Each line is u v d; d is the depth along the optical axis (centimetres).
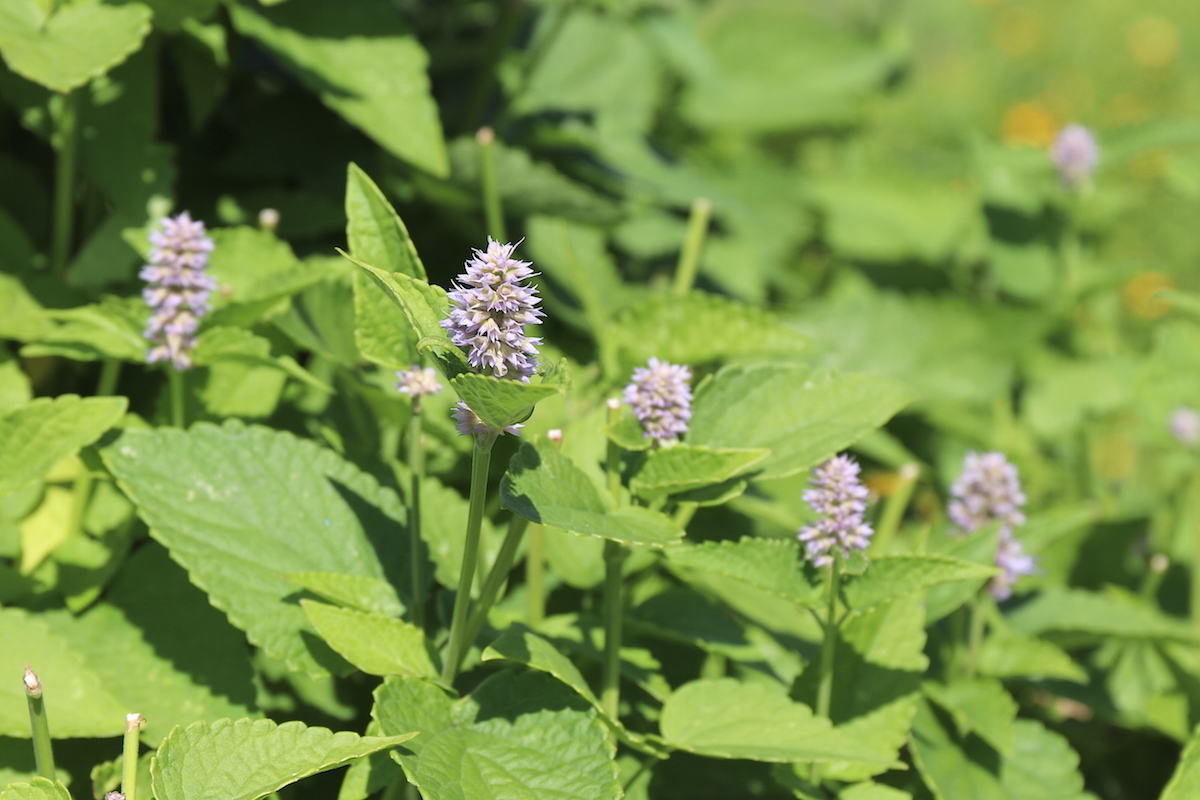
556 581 129
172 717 117
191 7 127
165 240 117
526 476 110
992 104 431
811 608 116
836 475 115
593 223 142
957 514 126
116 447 116
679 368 115
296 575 114
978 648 127
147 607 121
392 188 145
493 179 138
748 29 231
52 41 122
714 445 117
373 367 129
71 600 121
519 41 164
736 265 179
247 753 110
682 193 150
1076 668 129
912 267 220
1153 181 350
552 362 108
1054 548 147
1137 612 133
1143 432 166
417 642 115
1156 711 132
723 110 214
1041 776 123
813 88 229
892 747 119
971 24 475
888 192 236
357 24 134
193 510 116
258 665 124
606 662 118
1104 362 195
